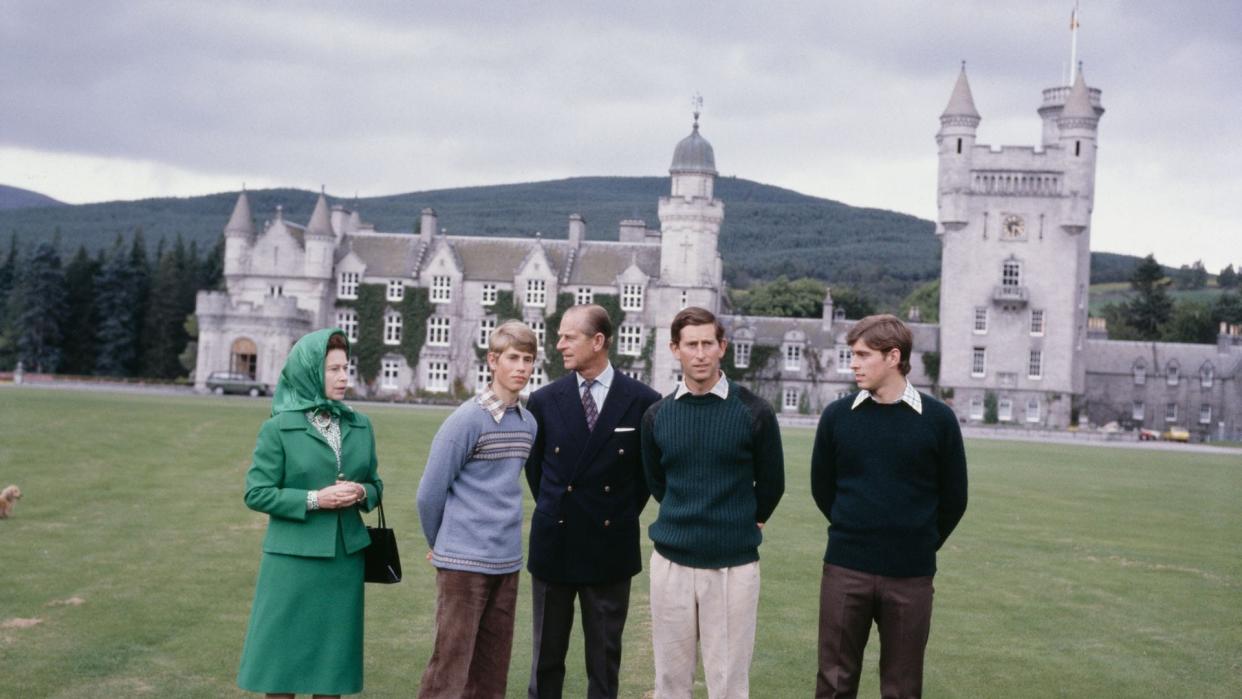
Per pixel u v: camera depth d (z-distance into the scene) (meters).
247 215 96.38
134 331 120.75
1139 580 18.89
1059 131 96.62
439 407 84.88
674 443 10.07
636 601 16.56
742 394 10.15
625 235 102.62
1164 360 111.12
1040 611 16.31
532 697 10.87
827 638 9.99
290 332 91.31
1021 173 94.94
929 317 149.12
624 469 10.78
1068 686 12.54
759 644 14.09
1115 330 151.25
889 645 9.81
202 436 38.78
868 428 9.88
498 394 10.26
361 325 97.12
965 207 95.62
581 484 10.71
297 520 9.68
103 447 33.47
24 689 11.34
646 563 19.55
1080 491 34.00
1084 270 100.94
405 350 97.12
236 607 14.98
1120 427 107.69
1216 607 16.81
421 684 10.11
